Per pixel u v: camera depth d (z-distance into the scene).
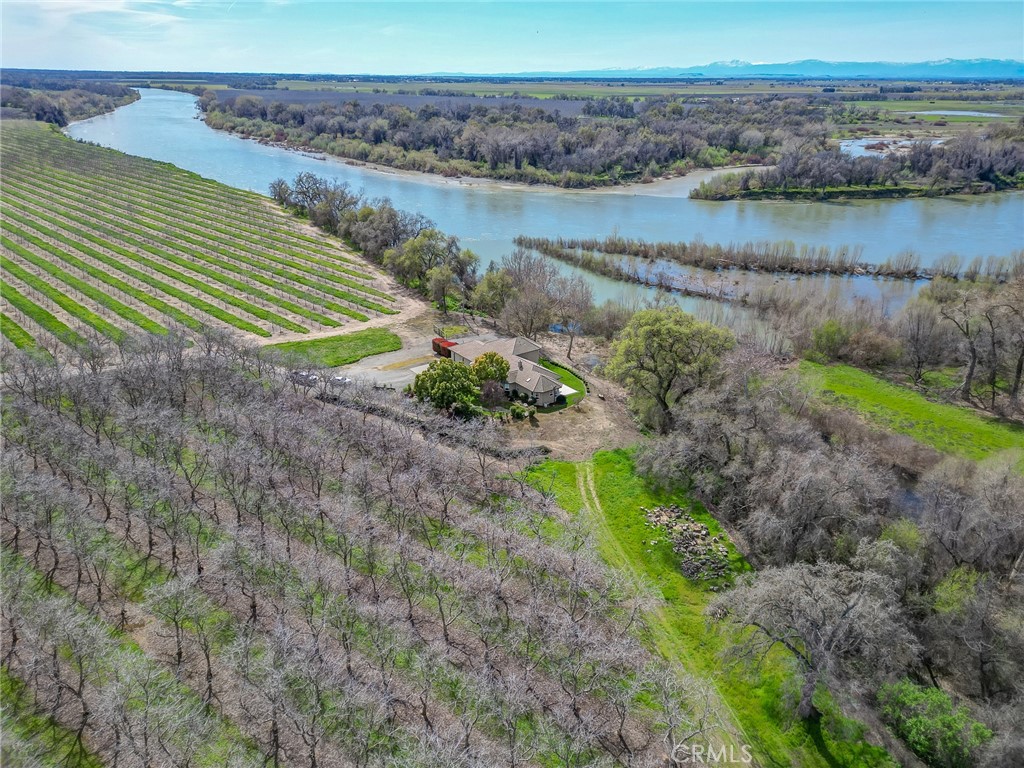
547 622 55.88
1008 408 101.44
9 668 49.81
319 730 46.34
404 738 46.81
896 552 60.25
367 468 72.12
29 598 54.56
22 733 45.62
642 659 55.12
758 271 160.88
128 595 57.25
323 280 150.38
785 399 88.44
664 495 77.75
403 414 86.31
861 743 49.62
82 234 170.88
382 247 161.12
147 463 68.75
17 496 61.56
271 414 78.75
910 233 186.88
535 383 97.38
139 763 43.94
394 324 127.38
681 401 89.25
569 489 78.44
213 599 57.16
